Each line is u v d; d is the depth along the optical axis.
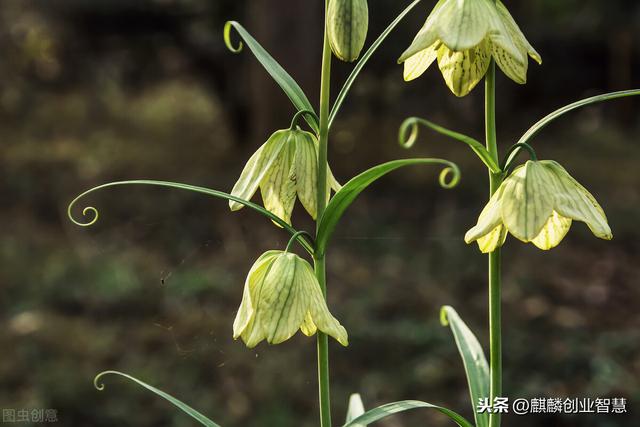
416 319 7.68
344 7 2.04
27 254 9.33
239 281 8.31
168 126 16.84
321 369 2.23
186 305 7.70
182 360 6.74
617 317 7.98
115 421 6.02
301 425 6.02
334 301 8.09
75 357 6.88
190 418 6.07
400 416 6.18
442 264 9.00
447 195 11.68
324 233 2.14
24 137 15.13
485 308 8.01
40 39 14.40
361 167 12.75
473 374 2.42
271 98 10.76
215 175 12.55
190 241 9.77
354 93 12.30
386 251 9.56
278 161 2.22
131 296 7.93
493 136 2.15
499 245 2.21
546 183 2.06
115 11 13.23
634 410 5.91
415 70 2.37
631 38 16.12
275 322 2.07
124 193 11.66
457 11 2.07
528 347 6.95
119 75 16.11
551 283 8.80
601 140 15.75
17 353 6.88
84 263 8.88
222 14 12.67
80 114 16.11
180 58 14.56
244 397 6.33
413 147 13.36
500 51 2.12
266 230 10.13
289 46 10.42
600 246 10.11
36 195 11.67
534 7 15.74
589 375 6.57
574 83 16.34
